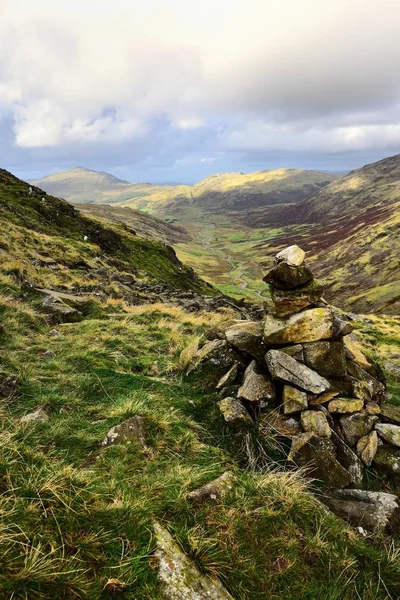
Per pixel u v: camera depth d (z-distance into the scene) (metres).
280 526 1.44
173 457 1.72
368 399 2.21
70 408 2.04
